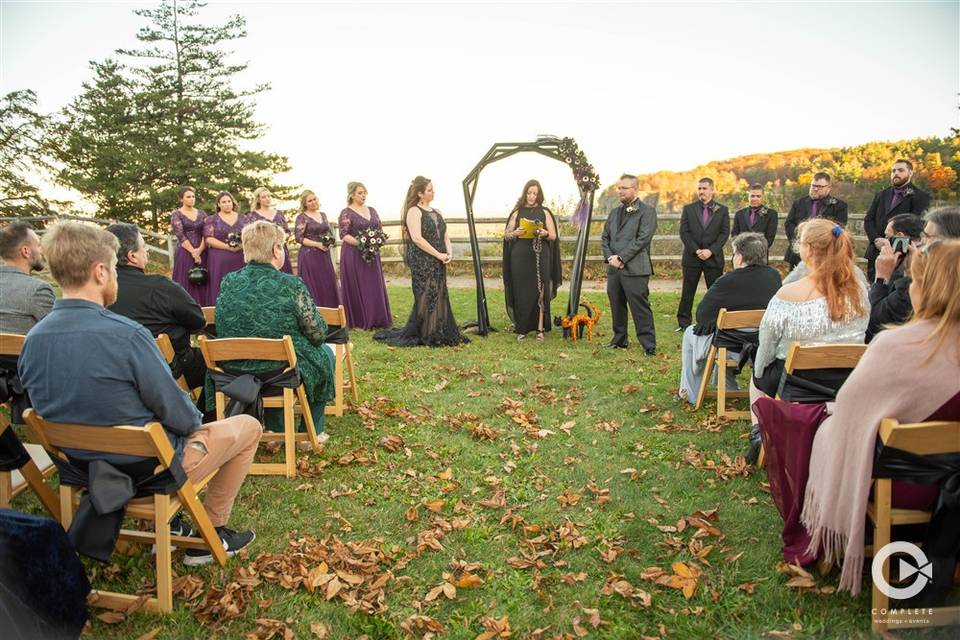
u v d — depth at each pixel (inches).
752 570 106.0
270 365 140.1
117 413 89.1
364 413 183.2
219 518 111.6
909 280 146.6
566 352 261.0
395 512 129.1
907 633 89.0
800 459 101.5
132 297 142.1
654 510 128.1
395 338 282.2
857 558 90.3
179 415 94.1
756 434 145.3
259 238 145.0
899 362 82.0
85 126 1133.7
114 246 90.8
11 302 134.3
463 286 469.7
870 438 85.0
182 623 94.4
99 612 97.2
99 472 88.9
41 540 80.5
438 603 100.5
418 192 269.9
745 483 138.9
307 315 146.2
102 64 1159.6
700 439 164.9
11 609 75.4
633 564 109.7
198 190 1141.1
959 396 80.8
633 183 255.8
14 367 124.2
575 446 162.1
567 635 92.5
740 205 635.5
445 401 196.7
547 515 127.0
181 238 295.1
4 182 1103.0
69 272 87.4
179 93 1202.6
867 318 132.6
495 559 112.6
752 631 91.7
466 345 275.7
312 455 156.3
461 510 129.3
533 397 201.5
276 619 96.2
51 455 93.4
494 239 540.4
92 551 89.2
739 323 170.9
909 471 84.8
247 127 1224.8
